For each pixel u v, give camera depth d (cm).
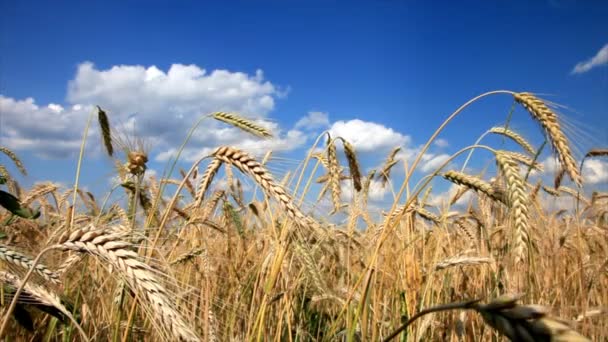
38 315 46
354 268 69
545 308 17
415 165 41
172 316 24
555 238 72
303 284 63
